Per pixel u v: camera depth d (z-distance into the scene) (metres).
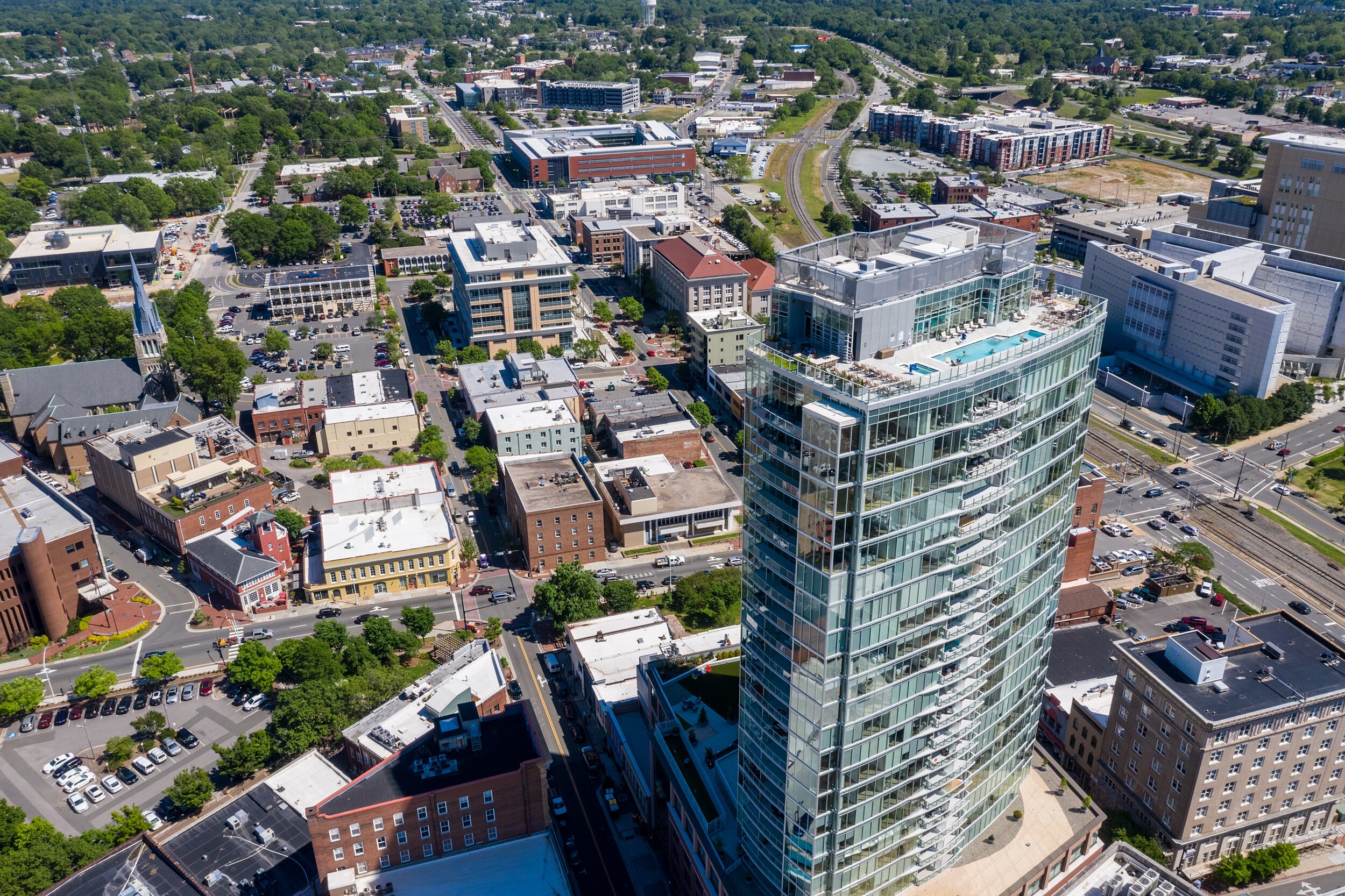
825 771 116.94
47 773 185.88
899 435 102.94
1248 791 157.00
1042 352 115.38
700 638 198.62
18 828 161.38
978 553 117.56
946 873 137.12
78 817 175.88
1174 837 157.38
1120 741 167.38
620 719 181.75
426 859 151.25
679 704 165.62
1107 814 167.25
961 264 118.50
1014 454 118.38
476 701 185.12
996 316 122.50
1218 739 149.38
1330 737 158.12
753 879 135.00
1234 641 167.75
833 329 112.31
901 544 109.06
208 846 158.25
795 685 115.12
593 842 166.12
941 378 105.12
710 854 138.38
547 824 156.62
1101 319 126.44
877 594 109.44
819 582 107.50
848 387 101.25
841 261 120.94
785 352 112.81
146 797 179.88
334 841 145.00
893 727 119.75
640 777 168.50
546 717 195.38
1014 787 148.38
